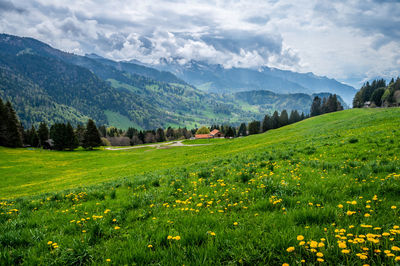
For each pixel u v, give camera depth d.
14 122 90.25
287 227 3.69
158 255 3.32
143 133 182.00
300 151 14.62
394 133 13.33
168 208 5.98
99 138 104.69
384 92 135.62
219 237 3.57
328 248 2.92
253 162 12.82
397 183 5.05
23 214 7.17
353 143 13.48
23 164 55.78
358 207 4.18
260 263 2.88
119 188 11.06
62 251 3.66
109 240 4.20
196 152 44.22
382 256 2.76
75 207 7.52
